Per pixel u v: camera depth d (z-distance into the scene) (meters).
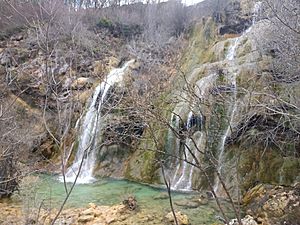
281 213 6.95
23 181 8.67
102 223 7.18
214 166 4.37
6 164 7.50
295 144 8.71
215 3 17.75
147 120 4.80
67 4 6.48
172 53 13.35
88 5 8.12
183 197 9.08
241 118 6.91
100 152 12.76
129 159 12.42
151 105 5.17
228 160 9.45
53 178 10.58
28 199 6.64
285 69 7.07
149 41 16.48
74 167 12.15
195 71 12.19
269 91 7.21
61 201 8.49
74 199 8.89
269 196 7.70
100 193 9.75
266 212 7.12
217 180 9.55
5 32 11.79
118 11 16.86
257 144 8.96
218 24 16.83
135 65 13.34
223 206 8.11
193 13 19.44
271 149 9.12
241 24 16.27
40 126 12.80
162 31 17.62
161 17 19.45
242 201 8.33
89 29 10.52
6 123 7.51
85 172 12.38
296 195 7.47
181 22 19.22
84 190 10.02
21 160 9.80
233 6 17.05
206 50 15.38
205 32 16.77
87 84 12.91
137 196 9.29
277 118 7.88
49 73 5.83
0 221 6.70
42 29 5.42
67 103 5.96
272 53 9.38
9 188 7.79
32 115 13.15
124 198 8.95
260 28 10.38
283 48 6.75
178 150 10.84
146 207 8.21
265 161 9.09
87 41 7.73
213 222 7.16
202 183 9.91
